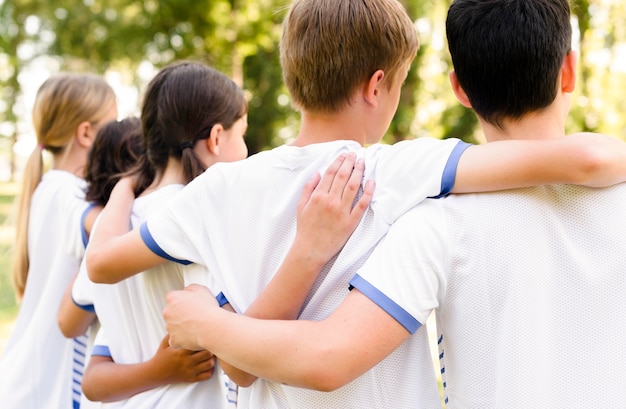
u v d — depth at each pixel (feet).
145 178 6.00
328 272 4.24
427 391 4.10
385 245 3.92
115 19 60.18
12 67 75.82
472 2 4.27
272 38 53.57
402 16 4.78
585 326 3.82
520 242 3.86
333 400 4.06
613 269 3.84
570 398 3.77
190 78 5.88
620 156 3.77
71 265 7.39
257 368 3.78
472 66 4.24
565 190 3.94
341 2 4.66
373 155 4.40
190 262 4.81
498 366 3.84
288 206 4.42
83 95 8.50
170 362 5.09
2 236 33.55
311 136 4.79
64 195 7.79
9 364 7.47
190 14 53.83
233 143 6.06
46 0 64.80
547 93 4.12
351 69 4.62
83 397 6.33
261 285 4.43
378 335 3.69
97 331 6.61
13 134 78.74
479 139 38.68
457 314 3.92
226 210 4.55
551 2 4.14
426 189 4.01
